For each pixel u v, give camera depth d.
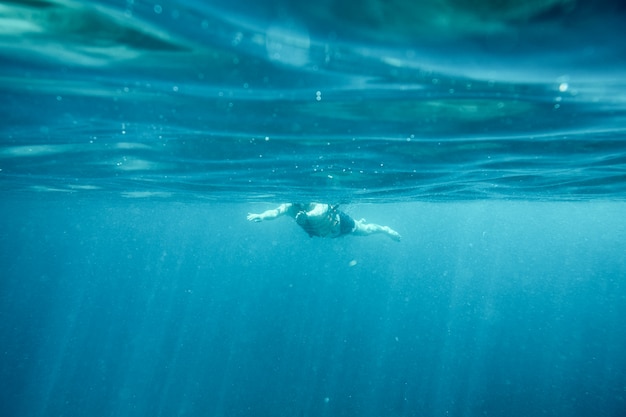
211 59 4.95
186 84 5.93
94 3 3.75
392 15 3.48
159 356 42.34
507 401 32.84
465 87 5.55
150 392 35.03
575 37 3.73
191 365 39.25
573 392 34.97
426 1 3.15
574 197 21.53
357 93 6.00
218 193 21.53
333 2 3.31
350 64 4.85
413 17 3.48
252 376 35.97
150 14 3.89
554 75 4.91
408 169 12.10
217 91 6.14
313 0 3.30
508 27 3.59
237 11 3.64
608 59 4.29
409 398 32.97
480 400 32.94
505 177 13.58
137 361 41.38
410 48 4.25
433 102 6.29
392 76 5.23
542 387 35.94
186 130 8.70
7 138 10.53
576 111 6.38
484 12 3.30
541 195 20.03
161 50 4.80
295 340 45.03
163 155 11.67
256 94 6.20
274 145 9.68
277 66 5.03
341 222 12.16
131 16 3.97
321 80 5.48
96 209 42.72
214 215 49.97
